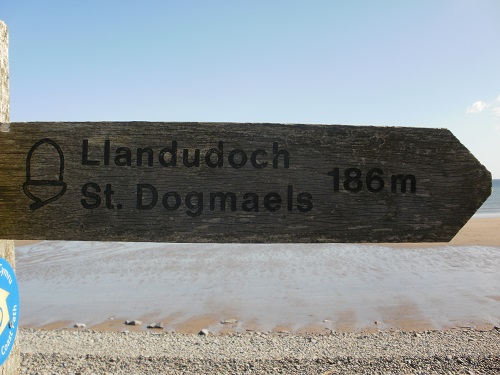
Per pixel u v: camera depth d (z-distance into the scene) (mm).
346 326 7898
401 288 10867
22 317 8602
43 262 14969
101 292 10633
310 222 2115
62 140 2090
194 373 5621
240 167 2113
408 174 2146
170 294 10391
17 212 2061
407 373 5566
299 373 5598
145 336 7344
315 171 2129
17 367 2215
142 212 2084
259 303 9523
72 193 2078
